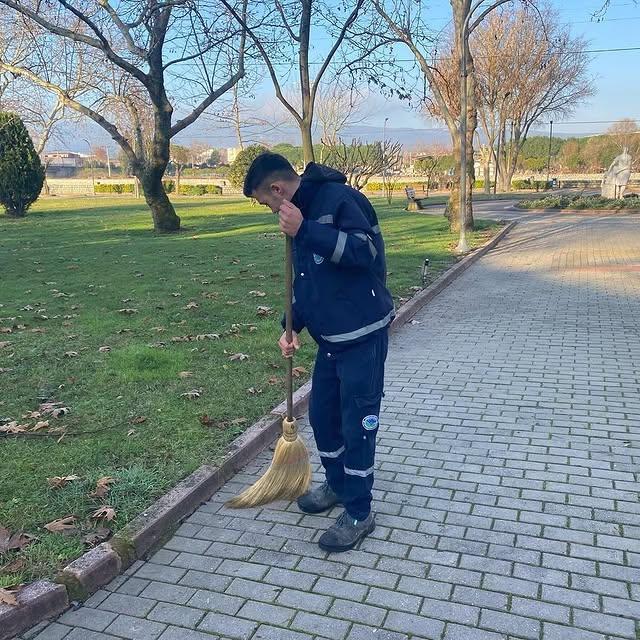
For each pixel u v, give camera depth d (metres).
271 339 6.49
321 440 3.29
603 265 11.38
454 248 13.70
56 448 4.01
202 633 2.55
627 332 6.88
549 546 3.04
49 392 5.03
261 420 4.39
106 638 2.54
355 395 2.97
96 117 16.94
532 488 3.59
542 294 9.09
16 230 20.16
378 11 13.69
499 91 38.25
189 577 2.90
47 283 10.22
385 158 27.08
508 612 2.60
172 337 6.65
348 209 2.75
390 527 3.25
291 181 2.84
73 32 13.62
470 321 7.66
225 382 5.20
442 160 59.28
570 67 38.84
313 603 2.70
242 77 16.67
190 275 10.70
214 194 48.38
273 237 16.61
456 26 15.30
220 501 3.56
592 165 63.06
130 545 3.01
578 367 5.74
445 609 2.63
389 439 4.31
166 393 4.95
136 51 13.62
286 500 3.54
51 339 6.61
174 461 3.82
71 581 2.75
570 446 4.12
